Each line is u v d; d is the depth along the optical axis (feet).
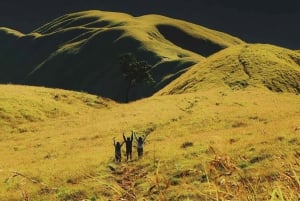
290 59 385.50
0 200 86.74
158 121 195.00
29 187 92.79
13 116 245.24
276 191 12.44
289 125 124.26
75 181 94.68
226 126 169.17
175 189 50.65
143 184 49.88
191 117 193.47
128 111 243.60
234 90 289.74
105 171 100.42
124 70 501.15
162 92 377.09
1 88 300.81
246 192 13.02
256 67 337.31
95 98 319.68
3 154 171.63
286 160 14.80
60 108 277.44
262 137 108.58
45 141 189.06
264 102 231.50
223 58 377.91
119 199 13.88
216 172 13.19
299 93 307.17
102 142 167.43
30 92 299.17
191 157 102.12
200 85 323.37
